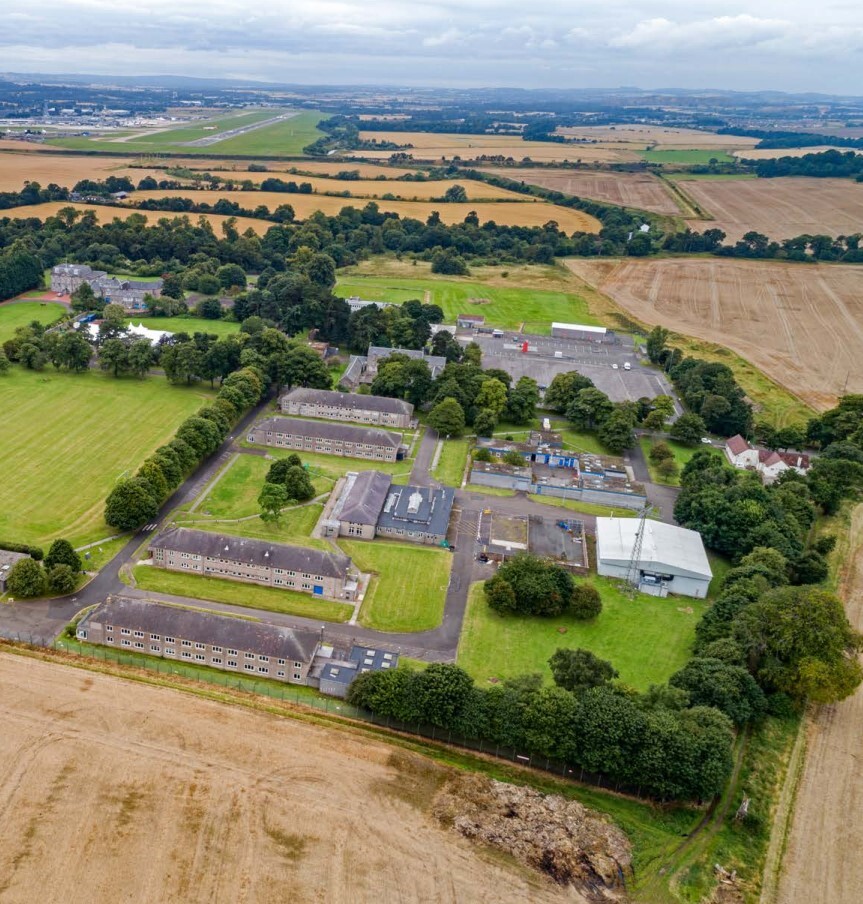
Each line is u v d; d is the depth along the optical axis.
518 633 153.50
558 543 186.25
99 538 172.25
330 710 130.25
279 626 140.62
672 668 146.50
